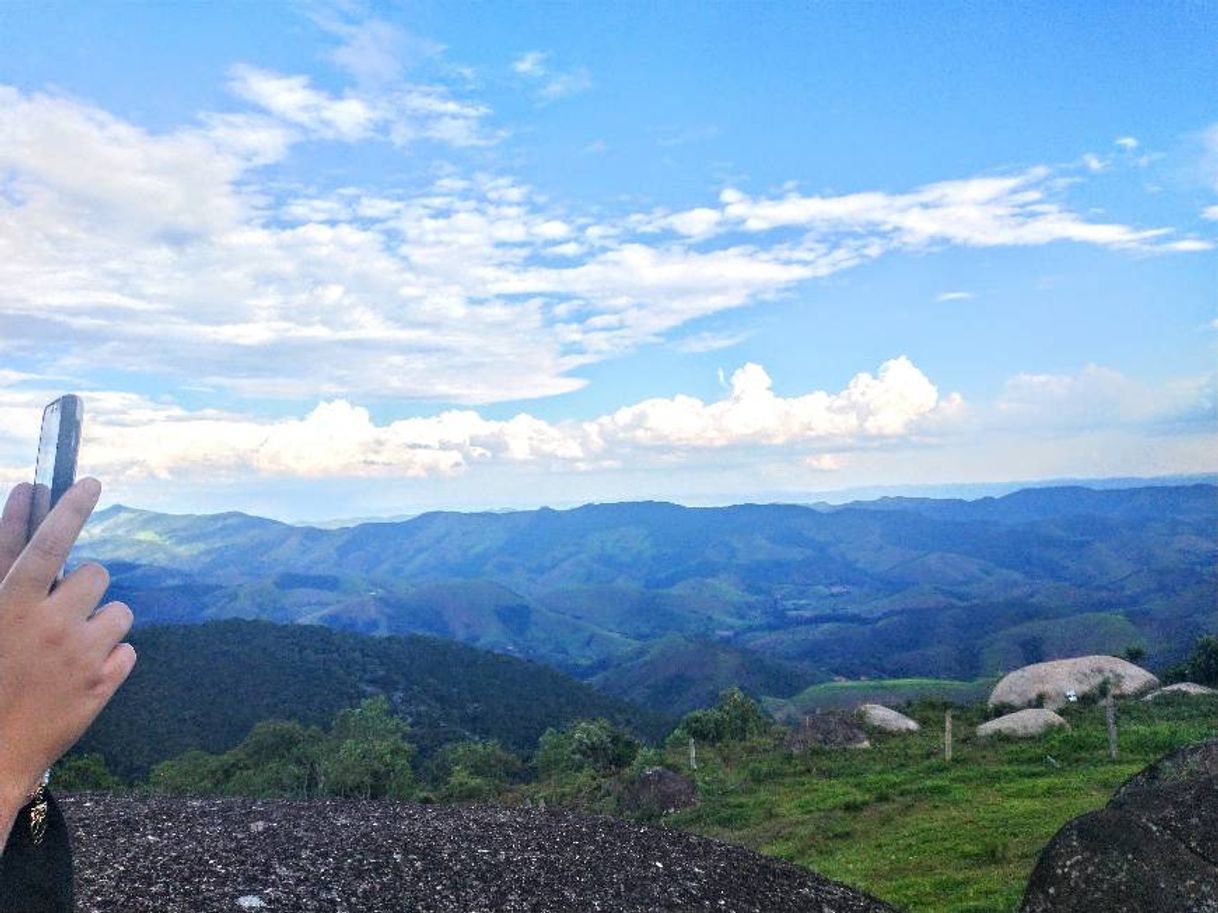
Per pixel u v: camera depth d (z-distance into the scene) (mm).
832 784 23578
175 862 9562
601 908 9875
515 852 11219
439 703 110688
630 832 12750
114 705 83938
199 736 82062
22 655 753
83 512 788
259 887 9133
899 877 14570
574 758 39781
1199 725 23781
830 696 136500
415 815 12500
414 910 9156
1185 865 7750
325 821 11758
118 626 807
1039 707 29984
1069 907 7934
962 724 30156
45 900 886
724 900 10742
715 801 23656
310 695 99875
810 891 11742
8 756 737
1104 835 8078
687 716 36281
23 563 757
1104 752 22344
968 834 16562
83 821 10898
